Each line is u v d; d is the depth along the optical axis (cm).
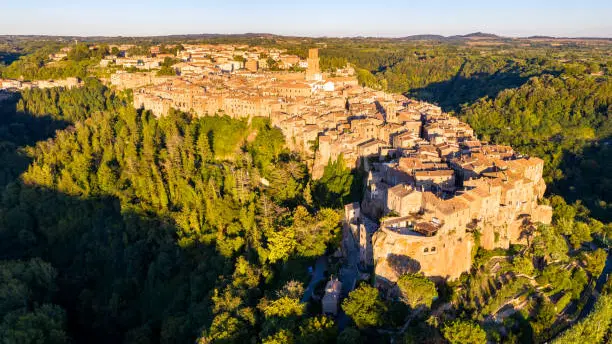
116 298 19650
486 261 15275
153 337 18088
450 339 11700
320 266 17062
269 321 13425
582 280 15088
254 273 16812
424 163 18900
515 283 14275
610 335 13612
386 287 14050
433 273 14250
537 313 13738
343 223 18200
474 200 15175
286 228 17812
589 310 14138
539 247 15838
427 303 13062
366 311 12788
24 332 15925
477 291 14212
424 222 14700
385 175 19200
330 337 12556
